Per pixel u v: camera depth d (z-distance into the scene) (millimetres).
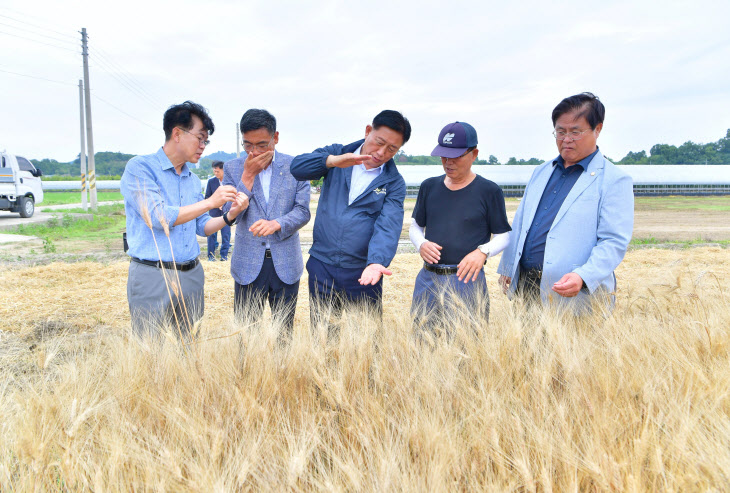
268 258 3449
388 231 3125
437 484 1333
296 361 1982
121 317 5105
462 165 2916
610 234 2676
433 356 2049
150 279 2869
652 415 1633
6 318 4992
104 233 15141
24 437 1552
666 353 2064
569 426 1623
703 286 2928
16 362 2967
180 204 3014
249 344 2057
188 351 2051
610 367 1959
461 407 1797
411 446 1583
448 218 3066
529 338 2182
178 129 2838
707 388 1796
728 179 40125
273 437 1631
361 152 3117
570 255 2758
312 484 1450
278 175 3434
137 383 1896
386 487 1320
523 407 1755
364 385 1896
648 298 2816
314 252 3357
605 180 2734
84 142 27609
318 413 1790
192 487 1337
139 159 2834
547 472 1383
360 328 2281
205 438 1543
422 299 3104
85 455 1594
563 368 1921
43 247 11312
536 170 3182
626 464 1371
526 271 3117
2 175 18297
